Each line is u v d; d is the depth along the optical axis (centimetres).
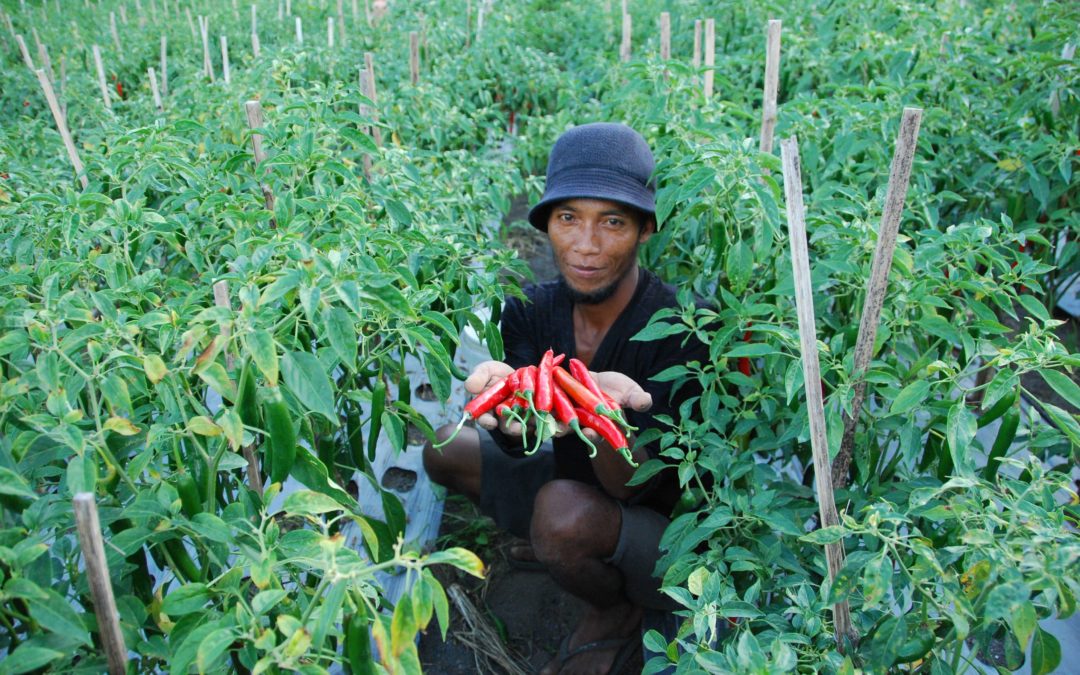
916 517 215
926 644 162
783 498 233
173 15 861
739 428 231
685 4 622
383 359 227
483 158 430
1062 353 179
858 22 501
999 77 459
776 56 289
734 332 233
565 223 246
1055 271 369
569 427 220
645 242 293
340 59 553
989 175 364
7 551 132
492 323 247
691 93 326
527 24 723
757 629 208
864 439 225
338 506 156
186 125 267
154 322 172
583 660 276
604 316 263
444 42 620
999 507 212
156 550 195
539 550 257
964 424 177
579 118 458
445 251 258
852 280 245
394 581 304
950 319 299
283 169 266
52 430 146
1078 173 335
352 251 207
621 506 262
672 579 202
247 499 184
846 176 317
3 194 264
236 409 164
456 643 294
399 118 412
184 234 244
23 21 800
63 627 133
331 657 149
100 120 459
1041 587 138
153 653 154
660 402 258
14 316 185
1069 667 263
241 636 139
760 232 239
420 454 372
